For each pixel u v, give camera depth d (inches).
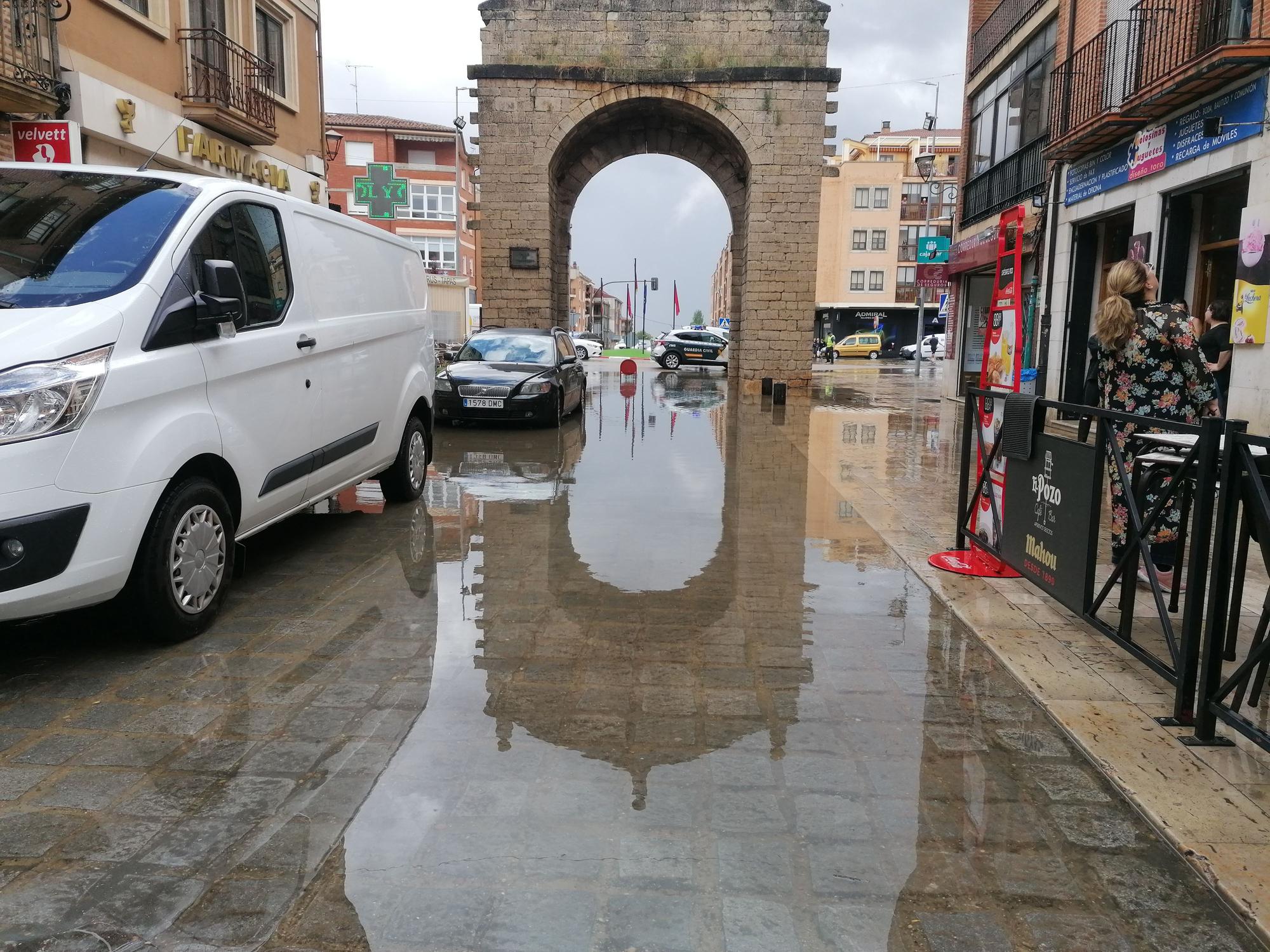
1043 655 162.6
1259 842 103.0
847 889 95.0
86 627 171.8
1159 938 88.4
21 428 132.3
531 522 273.6
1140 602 194.1
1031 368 547.8
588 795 113.0
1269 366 358.9
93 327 145.9
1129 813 111.3
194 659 157.1
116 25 478.3
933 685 150.6
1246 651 169.8
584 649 165.2
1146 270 199.5
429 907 90.8
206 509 168.2
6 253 160.7
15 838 102.2
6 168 183.0
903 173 2504.9
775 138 873.5
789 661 160.6
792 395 877.2
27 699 139.7
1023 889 95.7
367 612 184.5
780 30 863.1
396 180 1277.1
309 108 737.6
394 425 272.4
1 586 130.2
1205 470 126.4
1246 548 156.8
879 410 705.0
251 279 192.5
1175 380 193.8
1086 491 164.6
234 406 178.9
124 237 165.3
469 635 171.6
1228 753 125.3
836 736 130.9
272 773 117.4
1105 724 134.0
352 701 140.5
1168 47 440.8
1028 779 119.4
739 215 1000.2
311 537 251.0
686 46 866.1
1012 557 197.6
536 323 888.9
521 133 868.0
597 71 858.8
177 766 119.0
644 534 258.4
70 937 85.8
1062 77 568.4
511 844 102.0
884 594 202.7
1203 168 415.2
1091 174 540.1
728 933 87.7
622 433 516.1
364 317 249.9
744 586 207.3
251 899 91.7
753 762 122.5
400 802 110.7
